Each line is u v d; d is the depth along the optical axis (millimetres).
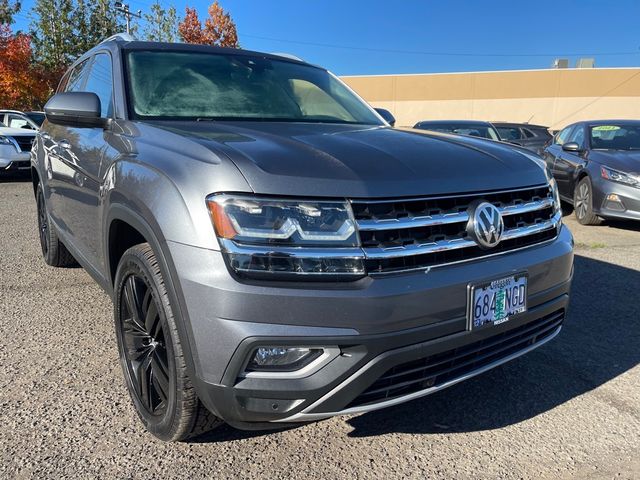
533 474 2309
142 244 2354
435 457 2408
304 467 2307
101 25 27641
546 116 36406
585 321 4043
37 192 5023
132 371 2547
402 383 2092
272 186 1903
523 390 3023
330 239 1912
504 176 2410
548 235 2670
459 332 2143
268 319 1857
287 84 3562
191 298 1925
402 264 2027
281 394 1906
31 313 3867
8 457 2281
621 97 35125
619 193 7332
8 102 23922
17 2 26281
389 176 2070
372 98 40031
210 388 1938
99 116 2865
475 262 2234
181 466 2273
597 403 2900
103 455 2320
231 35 31266
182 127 2549
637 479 2289
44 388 2846
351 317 1896
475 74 37312
